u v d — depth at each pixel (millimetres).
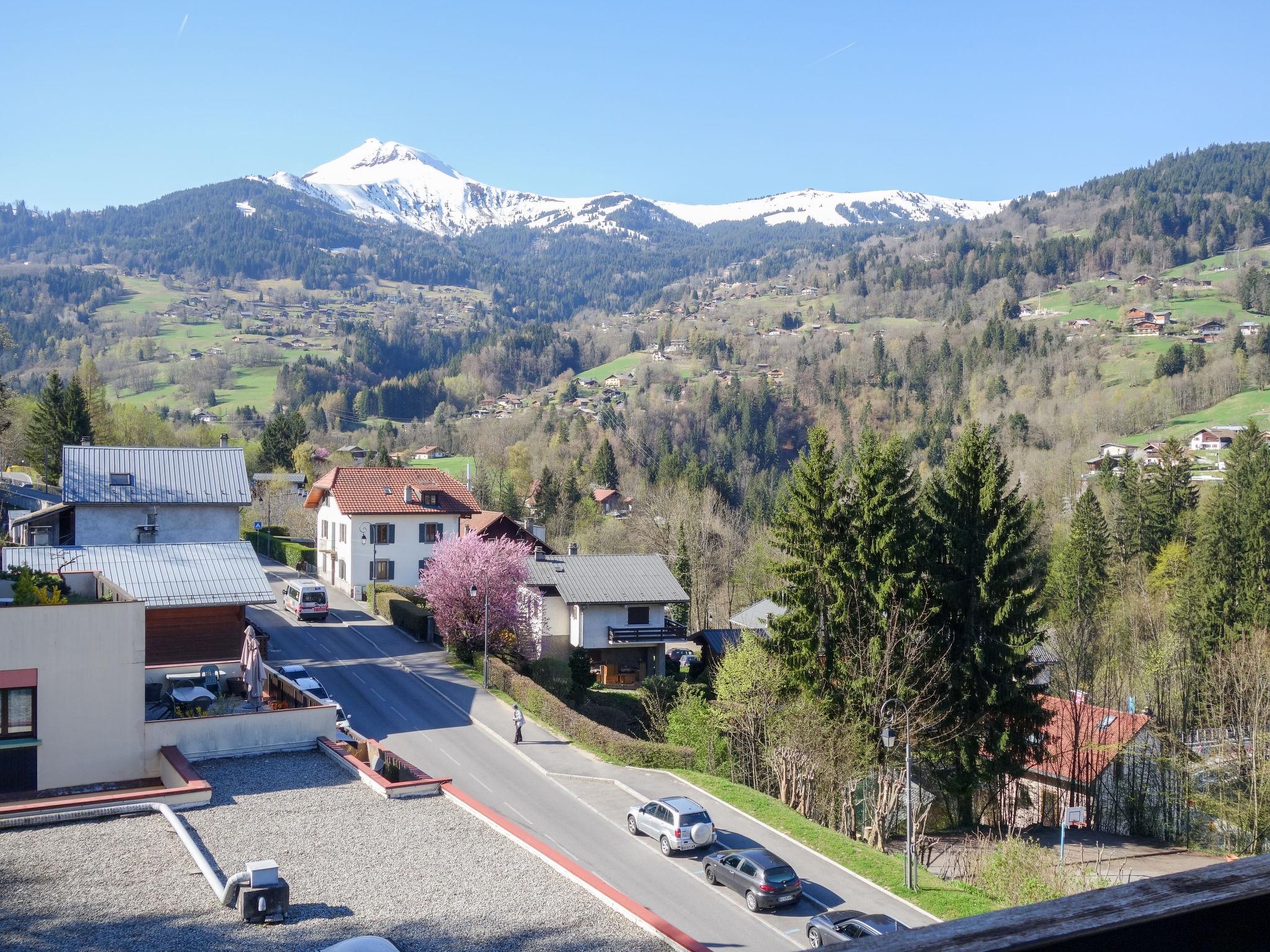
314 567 82250
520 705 49281
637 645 63250
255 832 23281
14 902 18750
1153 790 50812
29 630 26281
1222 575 72312
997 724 40906
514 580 57688
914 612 41125
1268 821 44156
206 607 40688
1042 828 47938
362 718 45594
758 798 38062
